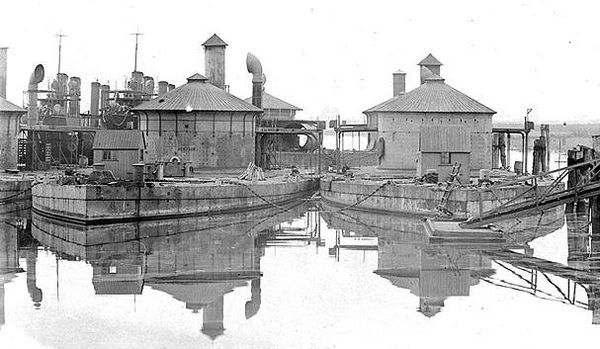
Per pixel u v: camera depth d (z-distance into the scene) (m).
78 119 111.69
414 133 91.75
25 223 64.50
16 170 91.81
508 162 116.50
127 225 62.44
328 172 101.56
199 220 67.19
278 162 120.69
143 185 64.56
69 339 31.23
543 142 86.56
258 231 61.75
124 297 37.94
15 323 33.31
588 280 41.78
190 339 31.39
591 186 52.84
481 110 91.94
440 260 47.72
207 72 104.62
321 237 58.56
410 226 64.50
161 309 35.75
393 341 31.31
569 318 34.22
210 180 78.75
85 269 44.69
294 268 45.47
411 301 37.25
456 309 35.75
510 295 38.38
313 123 121.44
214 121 91.75
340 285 40.75
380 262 47.38
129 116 102.50
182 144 91.31
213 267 45.72
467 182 75.19
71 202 63.00
